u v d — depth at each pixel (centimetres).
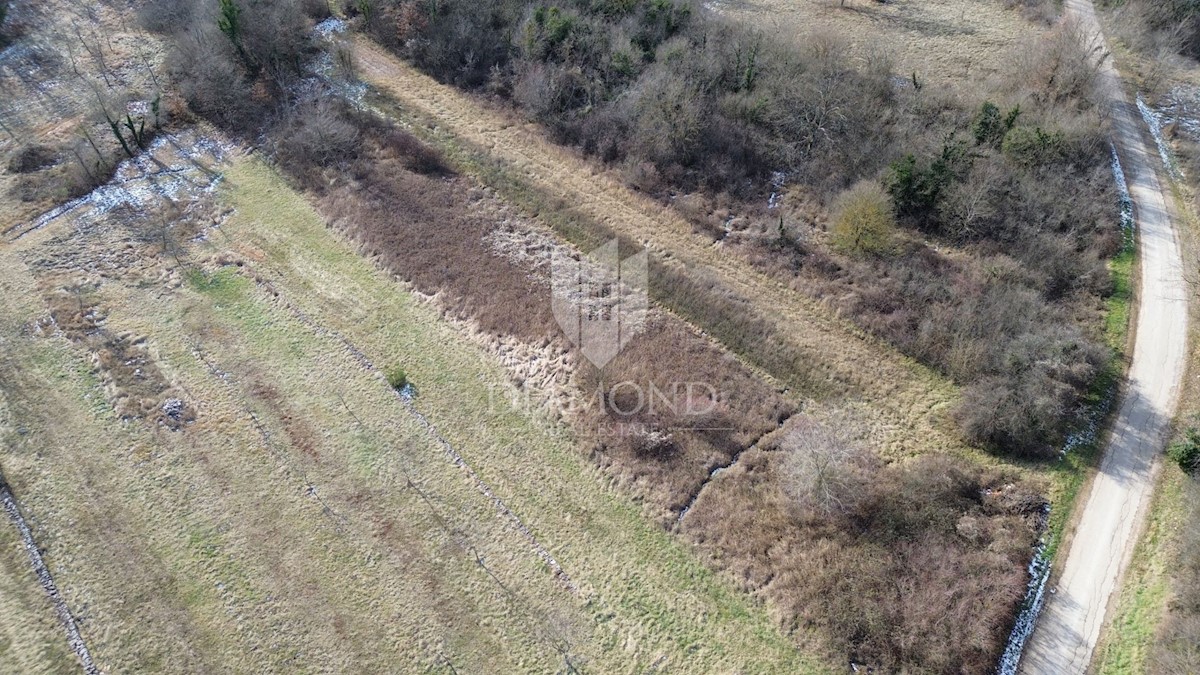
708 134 4459
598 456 3148
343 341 3559
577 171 4416
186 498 2972
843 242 3881
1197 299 3509
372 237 3981
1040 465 3014
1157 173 4147
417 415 3288
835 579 2709
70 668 2527
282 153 4475
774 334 3556
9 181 4288
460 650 2622
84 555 2797
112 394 3288
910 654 2503
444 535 2911
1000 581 2638
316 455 3130
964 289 3609
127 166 4419
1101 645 2491
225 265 3891
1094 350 3219
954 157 3981
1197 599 2439
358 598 2728
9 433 3133
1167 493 2848
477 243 3966
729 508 2967
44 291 3691
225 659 2570
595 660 2609
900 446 3145
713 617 2697
